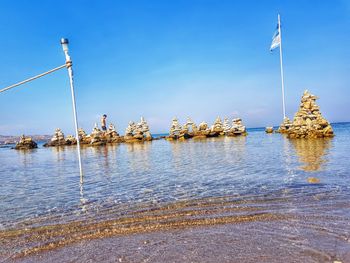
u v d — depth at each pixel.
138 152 46.44
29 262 6.93
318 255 6.37
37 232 9.03
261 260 6.29
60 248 7.64
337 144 37.59
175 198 12.49
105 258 6.85
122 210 11.02
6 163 40.72
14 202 13.73
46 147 90.44
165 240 7.71
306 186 13.27
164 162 29.02
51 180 20.84
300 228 8.02
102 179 19.64
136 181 17.98
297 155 27.55
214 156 31.94
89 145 84.62
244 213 9.64
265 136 72.25
